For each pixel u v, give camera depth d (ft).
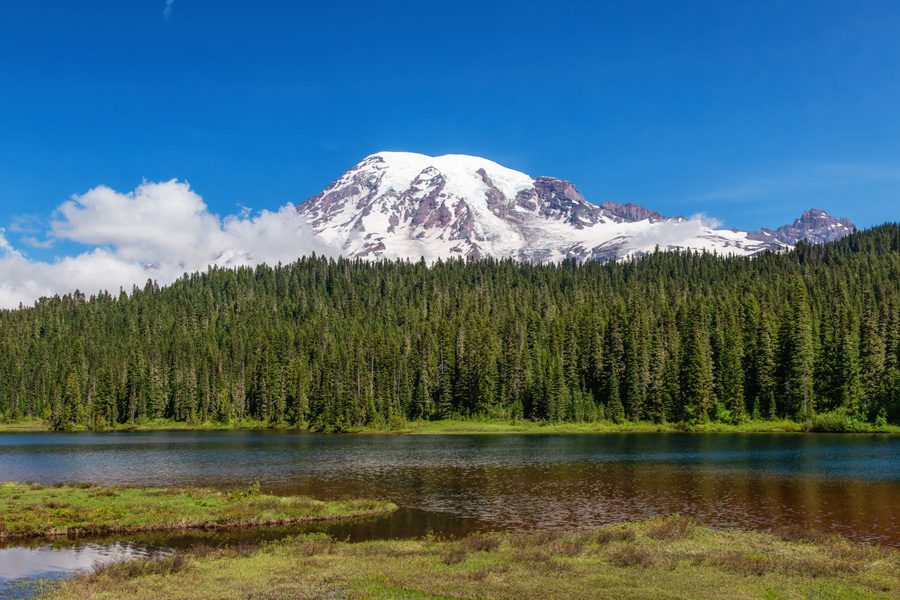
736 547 130.62
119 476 262.67
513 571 113.60
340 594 100.89
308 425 616.39
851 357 468.34
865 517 167.53
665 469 265.75
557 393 542.57
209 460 323.78
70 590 106.22
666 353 547.49
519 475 255.09
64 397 639.76
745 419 495.00
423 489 222.48
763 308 567.18
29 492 201.26
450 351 611.88
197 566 120.57
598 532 146.41
